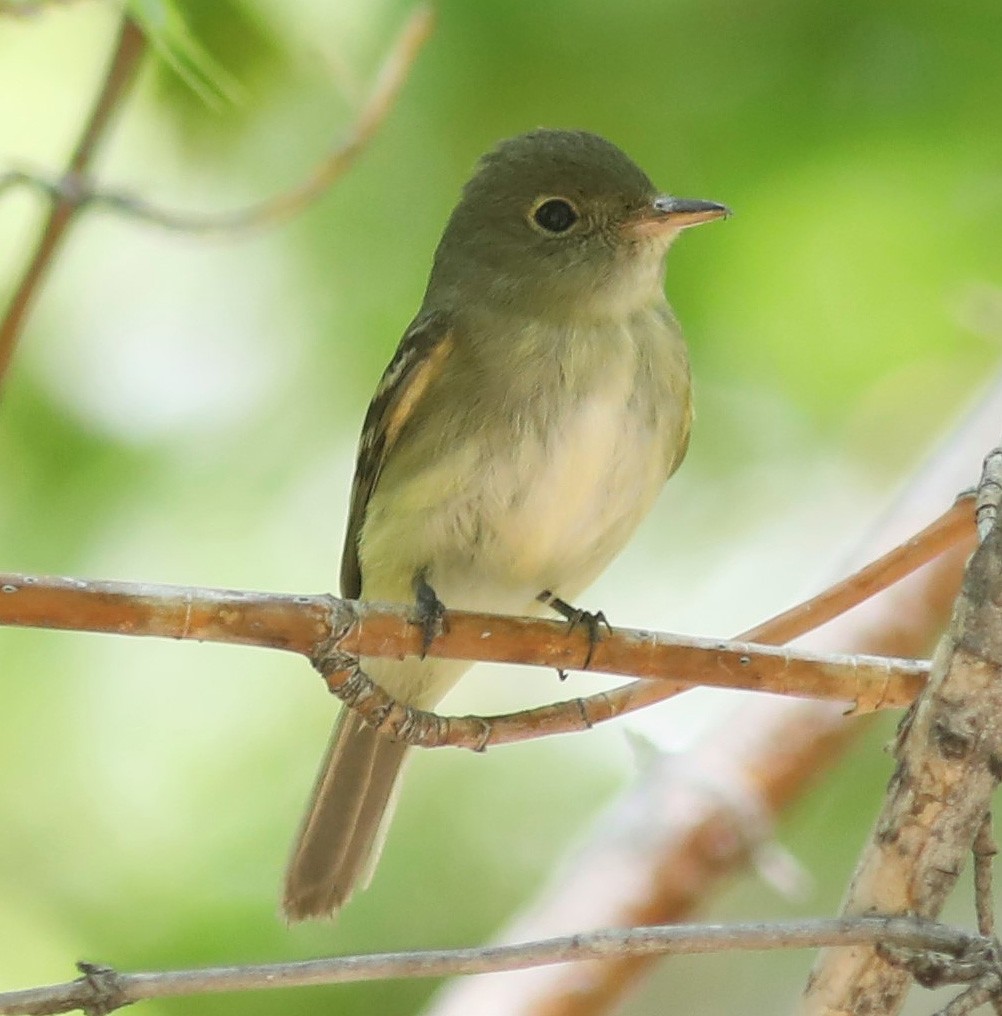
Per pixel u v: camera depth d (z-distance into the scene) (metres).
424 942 11.45
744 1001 12.34
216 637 6.20
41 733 11.37
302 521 11.34
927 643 9.95
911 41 10.84
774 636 7.09
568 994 9.04
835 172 10.98
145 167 11.58
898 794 6.09
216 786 11.31
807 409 11.79
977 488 6.65
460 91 10.98
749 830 9.60
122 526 11.17
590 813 11.93
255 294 11.66
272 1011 10.84
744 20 10.89
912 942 5.88
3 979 10.48
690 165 11.05
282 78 11.29
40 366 11.38
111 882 11.01
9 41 11.50
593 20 10.80
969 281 11.16
